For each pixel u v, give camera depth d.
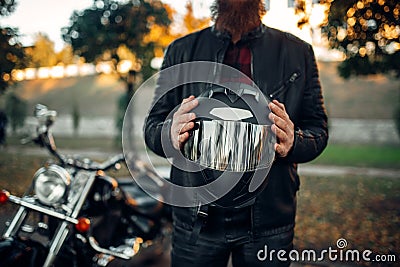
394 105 23.58
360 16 4.70
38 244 2.56
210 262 1.96
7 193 2.54
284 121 1.71
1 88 6.88
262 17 1.99
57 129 26.19
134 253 3.12
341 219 6.09
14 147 13.97
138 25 9.04
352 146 20.27
